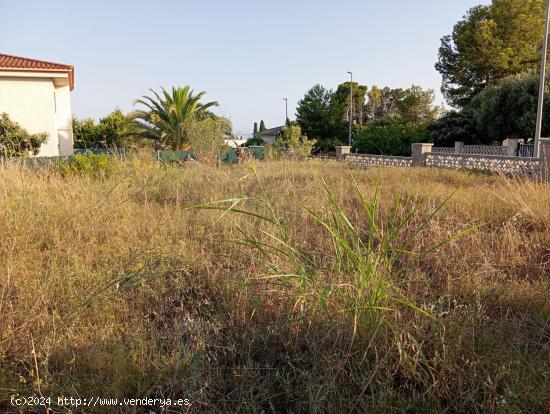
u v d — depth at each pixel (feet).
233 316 8.41
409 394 6.39
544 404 5.67
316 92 127.24
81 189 18.45
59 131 64.13
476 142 81.71
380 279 7.47
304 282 7.95
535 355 6.86
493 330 7.50
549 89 68.23
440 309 7.75
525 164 36.68
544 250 12.66
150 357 6.88
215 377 6.61
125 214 15.28
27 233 12.20
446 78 101.35
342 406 5.97
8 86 53.72
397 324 7.18
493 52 88.07
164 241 12.35
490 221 15.17
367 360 6.66
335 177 24.76
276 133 164.14
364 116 177.06
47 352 6.63
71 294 8.70
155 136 74.54
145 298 9.26
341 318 7.52
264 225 13.43
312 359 6.83
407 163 53.11
